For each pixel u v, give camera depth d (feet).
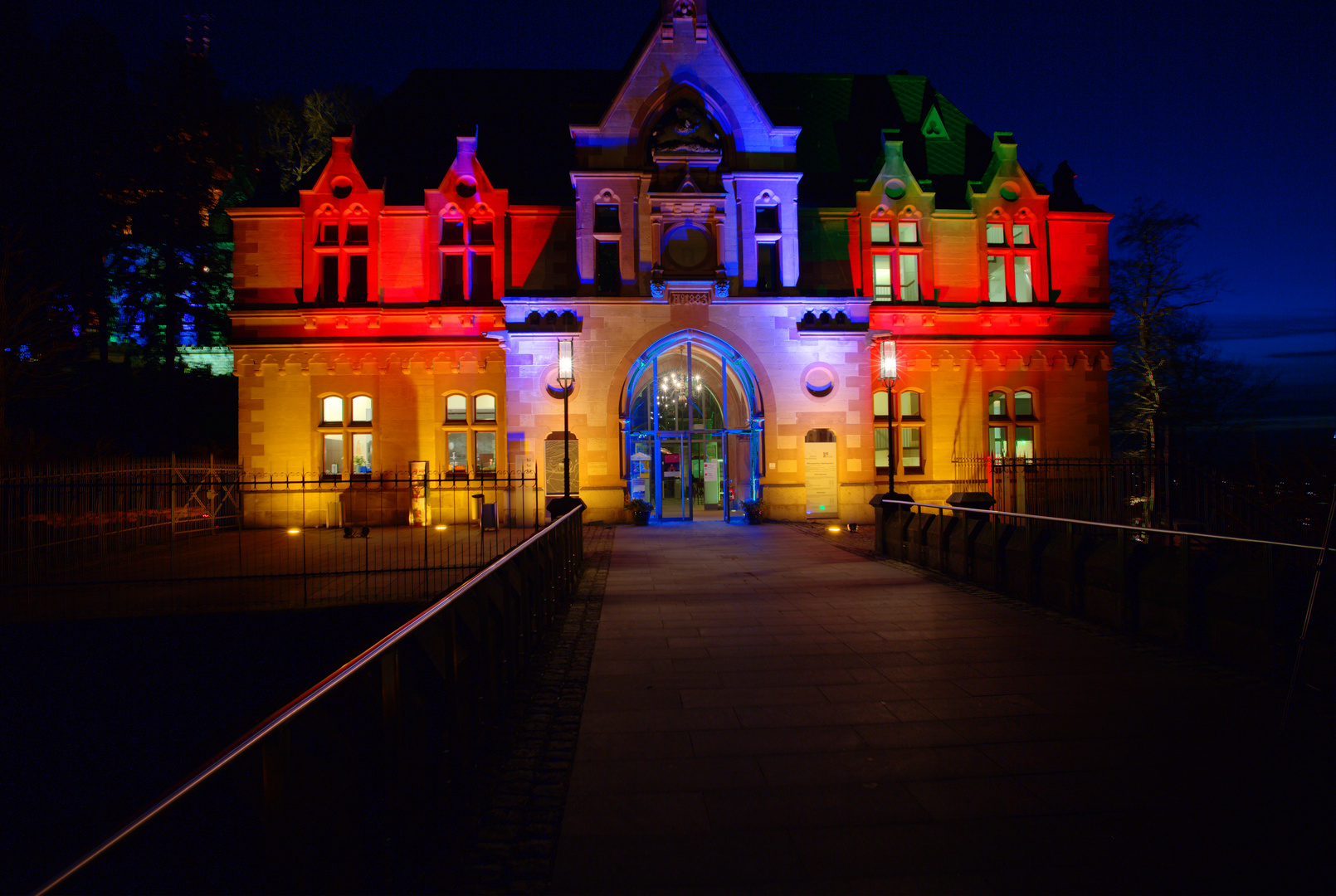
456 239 80.38
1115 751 17.31
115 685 38.47
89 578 46.70
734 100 80.18
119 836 5.80
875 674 23.94
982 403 83.10
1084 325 84.99
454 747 15.40
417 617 13.60
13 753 37.42
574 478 77.20
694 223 79.00
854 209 82.64
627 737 18.85
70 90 103.76
